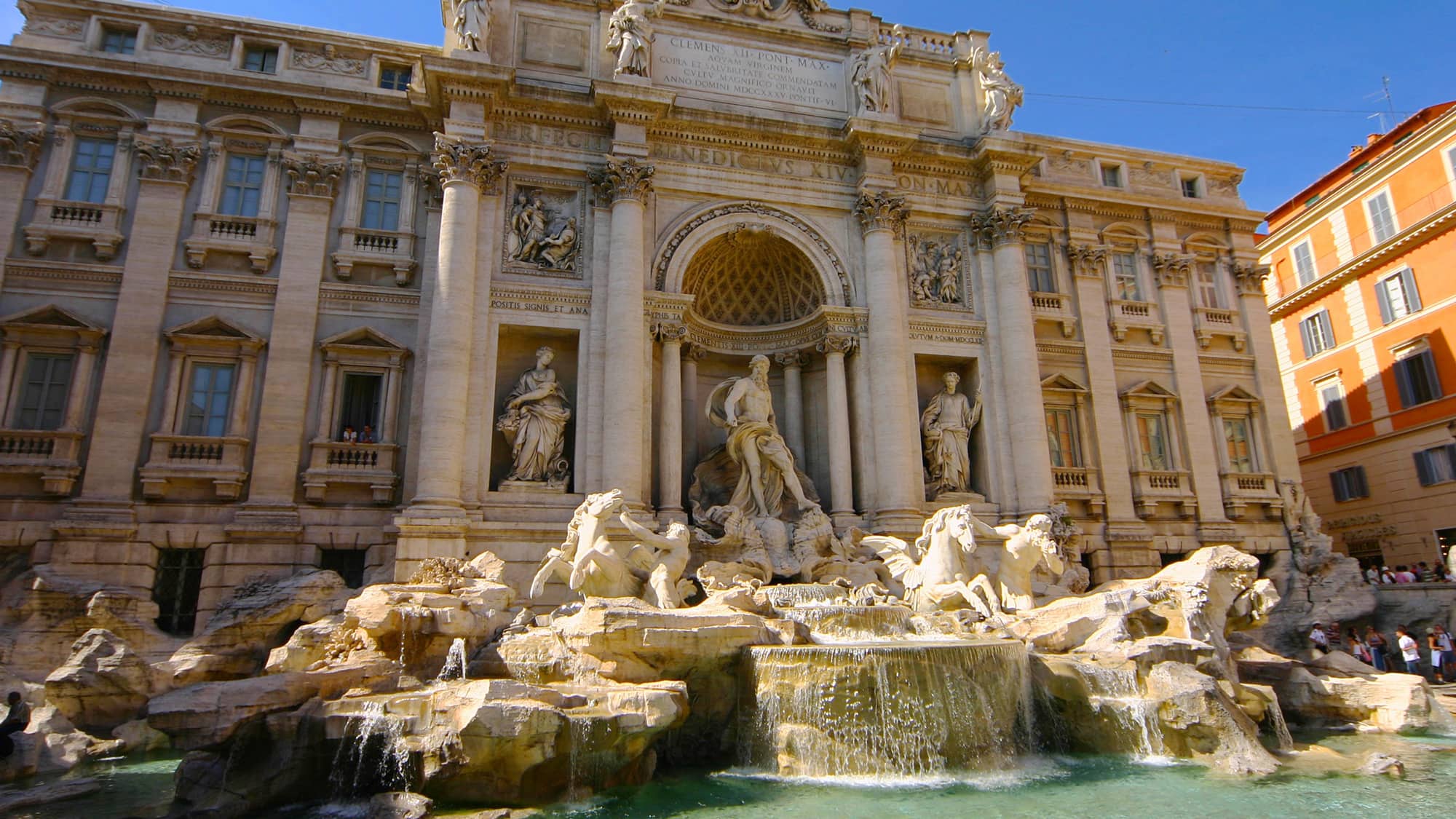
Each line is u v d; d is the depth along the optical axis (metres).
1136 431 31.30
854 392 27.38
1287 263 43.75
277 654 17.00
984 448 28.08
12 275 23.16
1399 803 12.71
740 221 27.50
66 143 24.36
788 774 14.74
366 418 24.94
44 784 14.41
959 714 15.02
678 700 14.13
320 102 25.97
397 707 13.45
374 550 23.33
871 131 28.00
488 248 24.89
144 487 22.39
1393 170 37.19
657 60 28.16
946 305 29.08
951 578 20.80
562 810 12.71
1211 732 15.35
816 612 18.47
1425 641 27.61
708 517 24.17
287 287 24.62
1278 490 32.19
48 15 25.16
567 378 25.70
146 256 23.94
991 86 30.59
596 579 18.91
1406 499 36.22
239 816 12.69
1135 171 34.53
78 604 20.16
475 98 25.16
